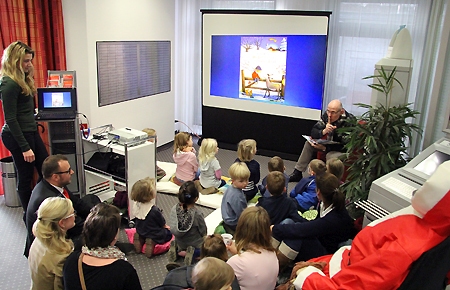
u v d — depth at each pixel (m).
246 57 5.59
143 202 3.06
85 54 4.42
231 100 5.87
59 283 1.99
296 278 1.89
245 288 2.09
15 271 2.91
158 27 5.43
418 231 1.62
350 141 3.54
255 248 2.15
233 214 3.24
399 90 3.65
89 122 4.62
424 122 4.59
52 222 1.99
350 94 5.26
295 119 5.50
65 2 4.25
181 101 6.55
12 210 3.82
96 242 1.74
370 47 5.00
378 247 1.70
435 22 4.38
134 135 3.52
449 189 1.54
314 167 3.53
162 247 3.13
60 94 3.63
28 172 3.41
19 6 3.81
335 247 2.54
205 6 5.94
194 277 1.62
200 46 6.16
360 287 1.61
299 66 5.27
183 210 2.91
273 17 5.27
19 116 3.25
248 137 5.91
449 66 3.24
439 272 1.56
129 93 5.13
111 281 1.71
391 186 2.63
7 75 3.12
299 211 3.47
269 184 2.87
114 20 4.68
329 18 4.93
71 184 3.88
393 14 4.77
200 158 4.08
